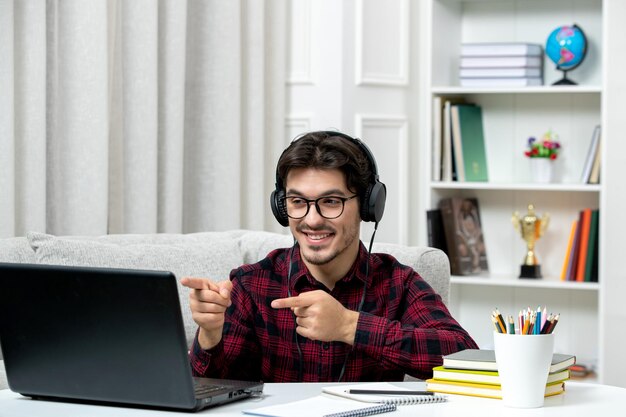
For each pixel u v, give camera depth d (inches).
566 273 152.4
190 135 141.9
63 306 56.7
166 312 53.8
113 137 127.2
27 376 59.0
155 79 128.3
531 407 57.0
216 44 141.1
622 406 57.6
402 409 56.5
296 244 77.6
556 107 160.4
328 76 154.6
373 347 66.7
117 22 126.3
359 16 155.1
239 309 76.6
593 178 149.9
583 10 158.4
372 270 77.5
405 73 162.6
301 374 75.0
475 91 155.3
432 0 156.2
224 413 55.7
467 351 64.1
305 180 69.4
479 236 163.6
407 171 163.2
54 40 117.0
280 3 154.3
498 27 163.9
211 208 141.6
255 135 148.5
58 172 119.2
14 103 112.1
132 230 127.3
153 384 55.5
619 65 143.9
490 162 165.2
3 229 109.7
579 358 157.8
